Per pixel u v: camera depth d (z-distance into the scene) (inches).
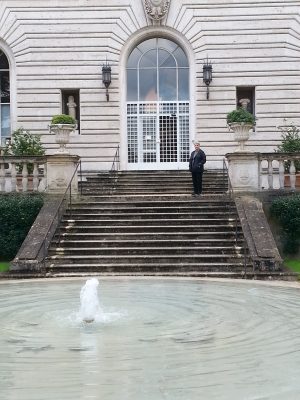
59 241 585.6
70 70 1007.0
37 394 178.1
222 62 999.6
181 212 650.8
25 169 708.7
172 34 1009.5
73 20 1007.0
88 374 198.4
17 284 462.3
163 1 1000.2
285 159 692.7
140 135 1031.6
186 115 1025.5
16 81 1008.9
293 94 993.5
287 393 176.6
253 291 407.8
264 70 996.6
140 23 1007.0
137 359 217.2
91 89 1005.8
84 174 972.6
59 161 700.7
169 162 1027.3
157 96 1029.8
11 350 233.5
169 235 593.0
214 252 558.6
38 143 906.1
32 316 310.8
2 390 182.4
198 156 732.0
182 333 262.7
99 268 529.7
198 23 1003.3
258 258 517.3
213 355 222.4
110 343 243.6
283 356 220.8
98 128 1004.6
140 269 528.4
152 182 864.9
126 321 292.4
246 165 689.6
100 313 314.5
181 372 199.6
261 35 997.2
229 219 621.6
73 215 646.5
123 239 592.4
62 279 492.1
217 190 822.5
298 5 995.3
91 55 1007.0
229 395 174.9
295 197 646.5
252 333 262.2
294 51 994.1
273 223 648.4
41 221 607.8
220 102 998.4
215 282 462.6
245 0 997.8
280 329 271.1
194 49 1003.9
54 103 1007.6
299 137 929.5
